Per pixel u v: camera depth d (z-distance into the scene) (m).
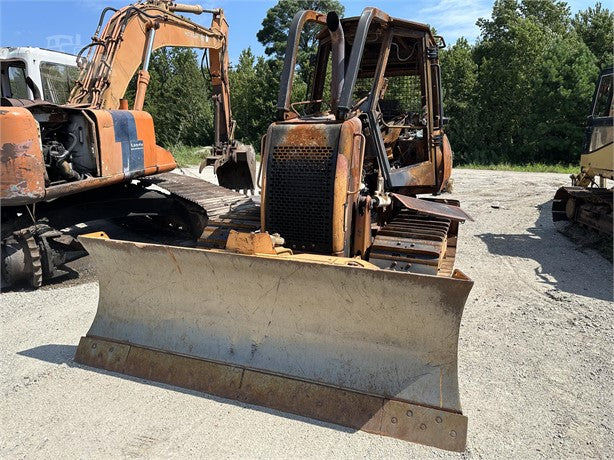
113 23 7.14
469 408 3.47
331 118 4.30
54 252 6.13
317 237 4.03
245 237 3.65
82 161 6.46
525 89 32.59
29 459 2.96
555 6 43.22
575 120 30.75
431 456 2.96
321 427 3.22
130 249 3.89
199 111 35.25
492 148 33.38
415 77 5.77
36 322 4.98
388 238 4.35
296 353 3.52
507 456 2.97
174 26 8.09
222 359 3.68
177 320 3.90
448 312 3.10
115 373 3.89
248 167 9.52
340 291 3.33
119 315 4.10
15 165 5.52
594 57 31.73
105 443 3.09
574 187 9.25
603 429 3.24
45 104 6.01
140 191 7.94
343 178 3.94
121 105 7.25
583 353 4.28
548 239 8.63
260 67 37.56
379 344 3.34
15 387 3.71
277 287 3.51
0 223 6.09
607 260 7.29
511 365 4.08
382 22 4.48
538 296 5.73
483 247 8.07
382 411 3.19
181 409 3.42
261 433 3.17
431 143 5.36
